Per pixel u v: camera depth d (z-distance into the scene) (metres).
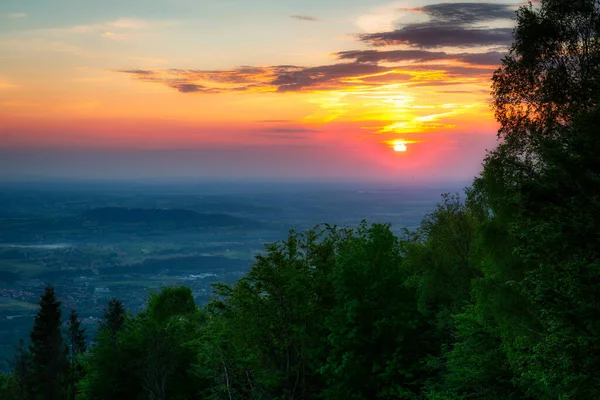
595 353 18.30
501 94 34.03
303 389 33.84
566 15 32.75
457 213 40.12
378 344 32.22
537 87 33.12
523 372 22.66
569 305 19.48
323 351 33.88
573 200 20.02
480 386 28.00
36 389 74.44
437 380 31.17
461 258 38.97
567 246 20.41
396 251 34.75
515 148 30.16
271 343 34.09
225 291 33.97
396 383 31.22
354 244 34.12
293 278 33.31
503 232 27.03
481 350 28.16
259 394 33.19
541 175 23.55
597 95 25.75
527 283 21.53
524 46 33.47
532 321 24.34
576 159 20.73
